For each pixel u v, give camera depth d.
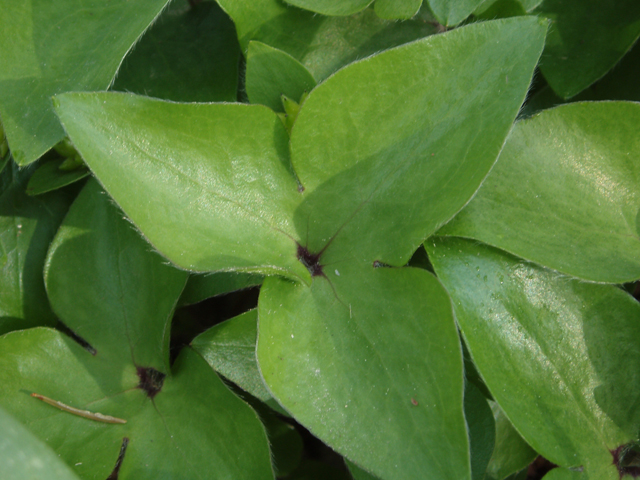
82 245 0.17
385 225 0.15
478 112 0.14
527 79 0.14
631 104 0.15
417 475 0.13
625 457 0.16
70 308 0.17
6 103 0.15
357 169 0.15
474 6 0.16
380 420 0.14
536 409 0.15
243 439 0.15
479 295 0.15
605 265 0.15
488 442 0.16
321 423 0.14
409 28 0.18
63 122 0.13
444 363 0.14
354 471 0.16
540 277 0.16
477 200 0.15
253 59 0.16
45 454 0.12
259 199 0.15
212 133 0.14
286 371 0.14
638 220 0.15
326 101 0.14
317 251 0.15
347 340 0.14
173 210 0.14
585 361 0.15
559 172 0.15
